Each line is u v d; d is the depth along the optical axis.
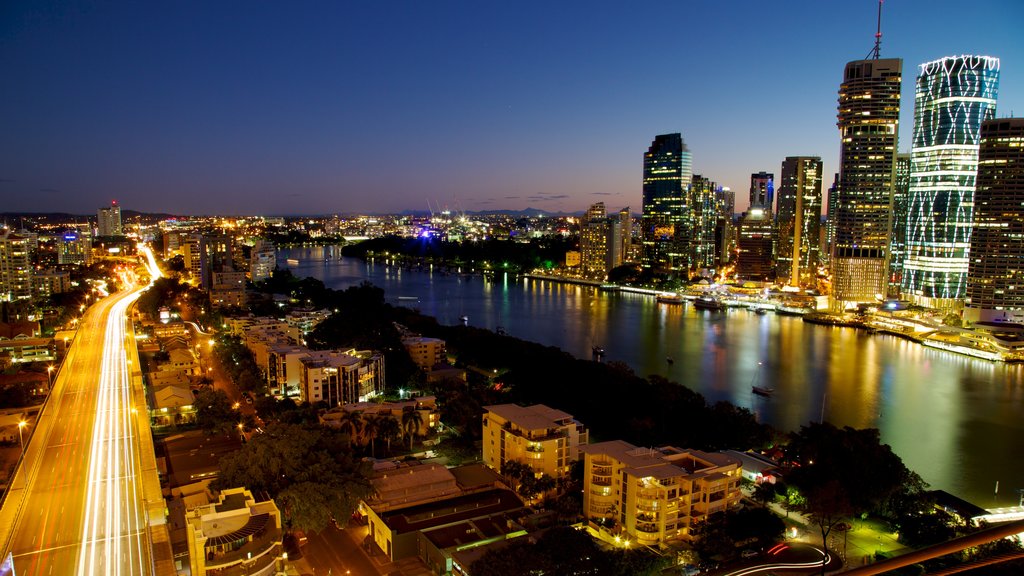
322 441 181.00
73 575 134.75
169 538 150.88
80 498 172.25
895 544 161.62
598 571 131.38
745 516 157.75
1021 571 130.88
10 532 153.00
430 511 161.75
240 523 137.75
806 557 151.75
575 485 184.62
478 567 130.25
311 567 147.38
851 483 173.00
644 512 157.88
